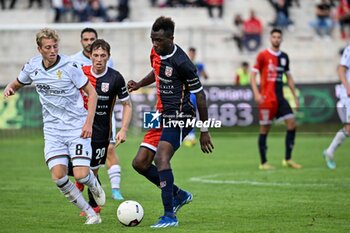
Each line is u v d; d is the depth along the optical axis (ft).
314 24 255.70
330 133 189.67
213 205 88.99
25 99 190.49
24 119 190.39
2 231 72.08
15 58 245.24
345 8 249.75
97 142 81.10
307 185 107.45
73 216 81.30
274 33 129.80
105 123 81.25
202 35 251.80
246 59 247.09
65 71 71.15
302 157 149.28
